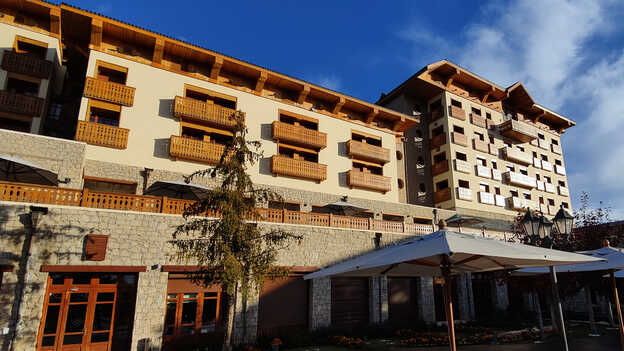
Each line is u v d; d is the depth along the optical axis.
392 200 27.25
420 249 6.53
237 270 10.05
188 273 14.66
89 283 12.88
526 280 17.62
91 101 18.36
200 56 21.42
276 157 22.50
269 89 24.28
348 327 17.78
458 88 35.47
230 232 10.53
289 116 24.36
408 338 17.03
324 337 16.33
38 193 12.57
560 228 11.73
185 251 10.84
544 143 41.88
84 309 12.65
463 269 9.23
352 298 18.73
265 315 15.93
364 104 26.80
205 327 14.62
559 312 10.18
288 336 15.54
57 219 12.48
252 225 11.56
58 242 12.33
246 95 22.97
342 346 15.21
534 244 12.09
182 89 20.88
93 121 19.22
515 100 40.34
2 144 15.02
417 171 32.78
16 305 11.38
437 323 21.00
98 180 17.62
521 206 34.78
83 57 21.56
